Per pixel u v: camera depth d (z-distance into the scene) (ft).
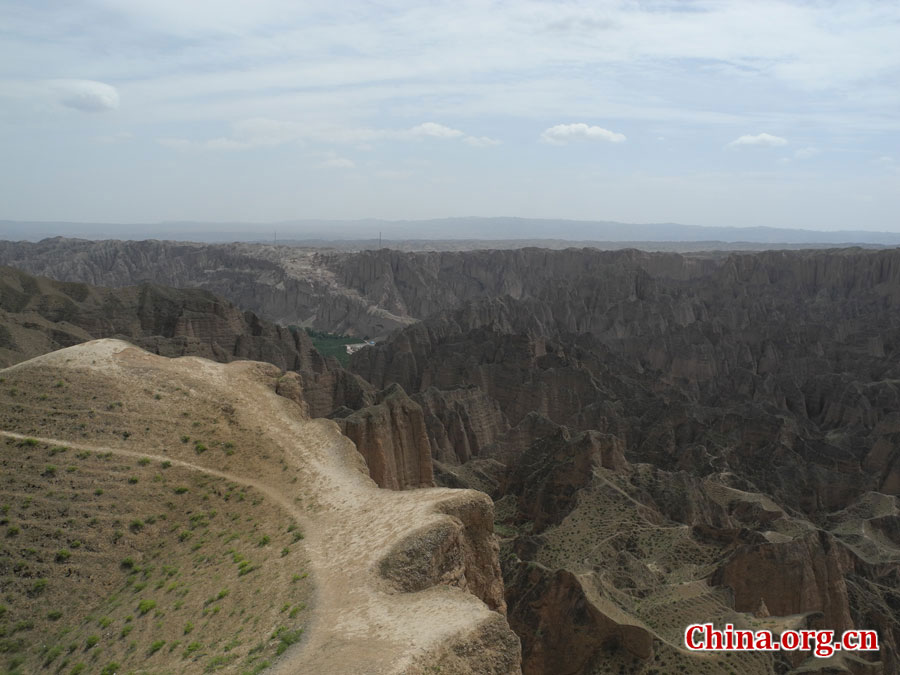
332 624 121.60
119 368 223.30
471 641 111.55
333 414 368.07
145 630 146.61
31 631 156.15
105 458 192.34
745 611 222.89
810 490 360.07
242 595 144.97
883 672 213.25
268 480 193.98
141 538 177.68
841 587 234.17
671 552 252.21
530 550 263.29
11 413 200.34
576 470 311.27
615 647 189.88
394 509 161.99
